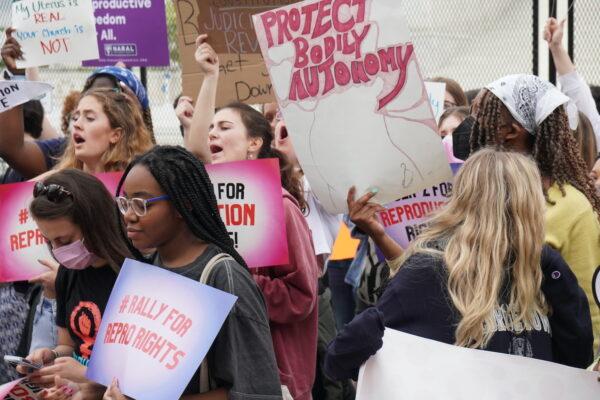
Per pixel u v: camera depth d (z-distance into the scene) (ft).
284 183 19.77
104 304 13.26
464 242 11.62
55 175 13.42
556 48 23.24
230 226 16.07
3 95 18.12
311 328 16.57
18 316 17.47
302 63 15.11
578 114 18.95
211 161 18.61
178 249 11.83
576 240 14.37
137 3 24.82
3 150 19.90
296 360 16.28
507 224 11.65
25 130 24.08
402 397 11.26
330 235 22.24
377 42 14.84
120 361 11.25
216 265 11.45
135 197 11.63
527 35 30.78
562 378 11.16
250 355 11.20
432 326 11.58
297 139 15.25
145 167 11.66
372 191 14.98
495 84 15.30
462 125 17.35
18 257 17.04
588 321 11.93
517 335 11.44
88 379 11.86
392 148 14.93
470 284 11.42
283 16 15.15
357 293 19.77
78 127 18.19
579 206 14.44
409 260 11.94
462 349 11.27
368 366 11.35
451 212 12.05
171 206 11.66
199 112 18.78
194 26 20.71
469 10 31.32
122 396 11.07
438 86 23.79
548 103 14.89
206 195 11.86
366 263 19.04
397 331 11.44
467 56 31.45
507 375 11.20
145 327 11.25
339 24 14.90
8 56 22.77
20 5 22.82
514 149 15.23
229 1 20.53
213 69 19.13
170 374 10.90
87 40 22.79
